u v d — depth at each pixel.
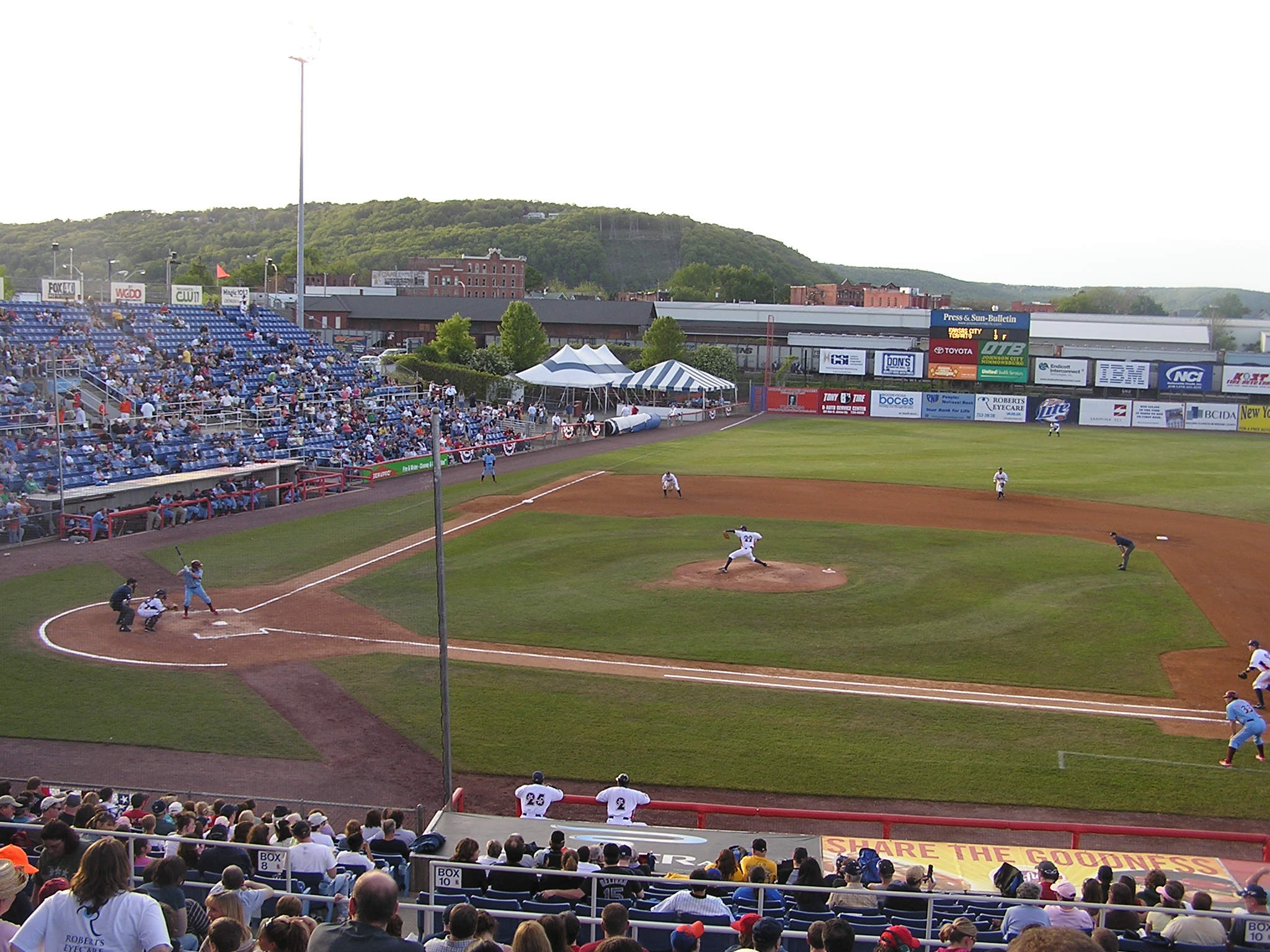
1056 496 55.25
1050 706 24.55
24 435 48.88
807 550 40.66
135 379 60.25
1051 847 18.20
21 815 15.05
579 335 130.12
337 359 77.50
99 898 7.29
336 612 31.86
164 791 19.69
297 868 13.73
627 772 20.80
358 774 20.70
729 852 14.37
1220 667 27.55
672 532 44.16
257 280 158.62
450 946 9.19
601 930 12.41
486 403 89.88
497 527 44.94
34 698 24.39
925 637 29.50
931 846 17.80
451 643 28.75
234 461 53.50
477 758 21.42
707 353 112.12
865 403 102.38
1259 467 67.88
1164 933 11.90
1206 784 20.70
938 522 47.28
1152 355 126.88
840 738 22.53
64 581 35.50
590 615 31.34
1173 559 40.16
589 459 67.88
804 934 11.95
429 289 186.25
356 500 52.56
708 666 26.94
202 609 32.09
